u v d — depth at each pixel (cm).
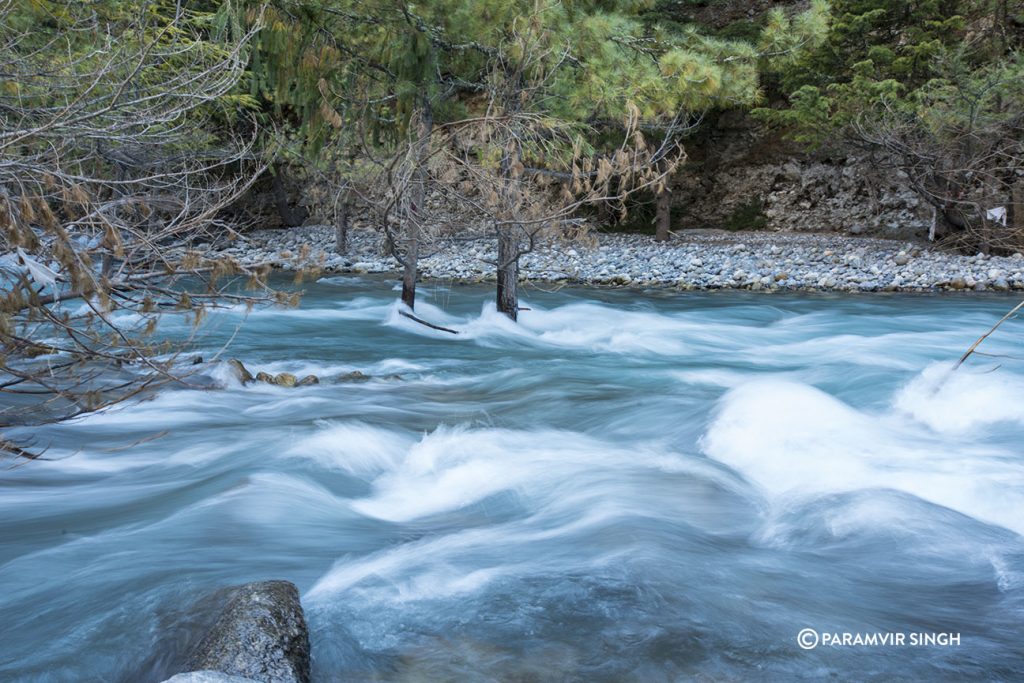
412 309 1398
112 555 472
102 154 779
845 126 2348
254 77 1193
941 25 2272
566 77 1159
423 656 371
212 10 1345
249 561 465
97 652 376
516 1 1126
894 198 2831
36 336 649
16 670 364
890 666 364
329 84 1159
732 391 777
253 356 1119
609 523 521
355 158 1362
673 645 379
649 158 1125
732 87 1242
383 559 472
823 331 1458
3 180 521
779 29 1296
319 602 418
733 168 3069
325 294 1831
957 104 2159
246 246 2556
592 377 1020
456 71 1231
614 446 705
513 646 379
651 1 1282
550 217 1059
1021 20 2605
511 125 1063
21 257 495
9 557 470
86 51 777
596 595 424
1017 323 1501
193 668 335
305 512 544
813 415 715
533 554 477
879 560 476
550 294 1919
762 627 396
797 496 576
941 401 787
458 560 470
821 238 2661
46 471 622
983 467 616
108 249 557
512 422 786
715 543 498
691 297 1892
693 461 653
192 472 625
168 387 848
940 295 1870
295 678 340
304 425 736
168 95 644
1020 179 2303
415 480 627
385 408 835
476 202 1095
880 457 643
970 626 402
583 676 355
